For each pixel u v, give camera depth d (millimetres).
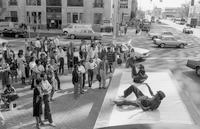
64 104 10656
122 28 44812
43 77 8523
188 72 17125
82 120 9102
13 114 9508
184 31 53312
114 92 10719
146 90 11016
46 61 12445
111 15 49250
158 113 8477
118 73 14250
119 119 8031
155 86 11555
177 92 10758
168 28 68250
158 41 29531
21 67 13219
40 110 8203
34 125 8609
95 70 15195
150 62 20469
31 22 48875
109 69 16594
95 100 11172
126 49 19750
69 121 9008
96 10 47906
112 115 8375
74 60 16375
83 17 48281
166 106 9117
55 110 9984
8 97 9891
